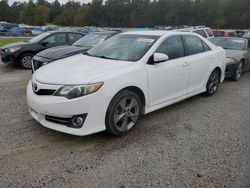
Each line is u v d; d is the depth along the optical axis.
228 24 79.50
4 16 107.38
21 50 10.40
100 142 4.26
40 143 4.17
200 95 6.92
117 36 5.78
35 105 4.16
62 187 3.20
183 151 4.06
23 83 7.89
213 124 5.11
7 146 4.05
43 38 10.93
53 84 4.07
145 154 3.95
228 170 3.60
